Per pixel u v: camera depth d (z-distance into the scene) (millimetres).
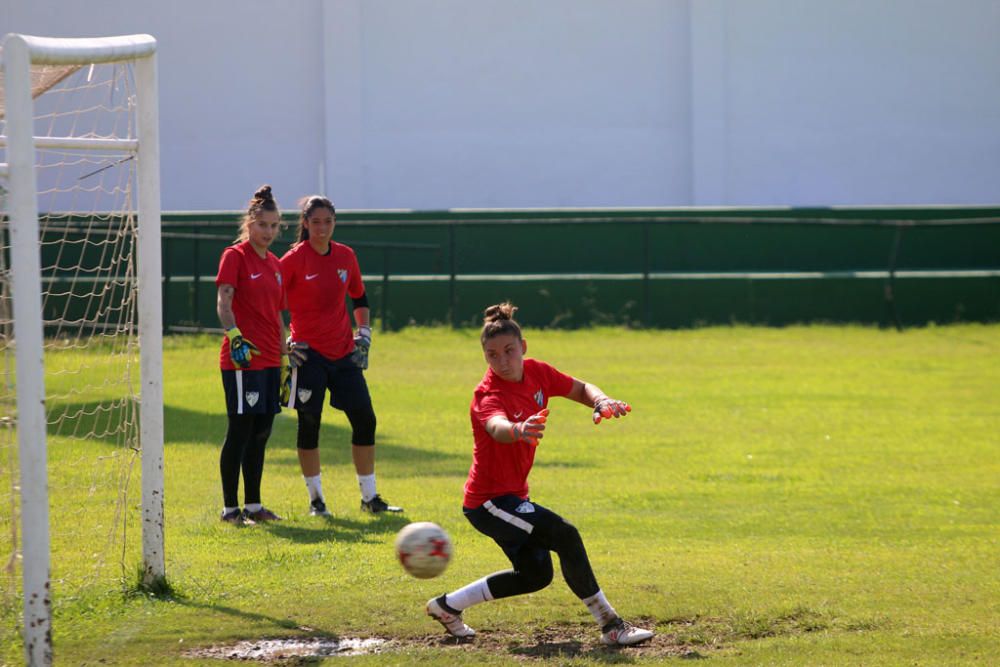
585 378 48938
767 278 67938
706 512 25297
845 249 74875
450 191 90438
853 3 89062
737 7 88812
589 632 16281
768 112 89750
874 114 89875
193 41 88875
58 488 25828
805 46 89312
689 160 89875
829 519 24594
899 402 43156
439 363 53406
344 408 24734
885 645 15438
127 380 19625
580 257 73750
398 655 15086
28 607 13578
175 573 19062
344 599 17641
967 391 45969
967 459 32344
